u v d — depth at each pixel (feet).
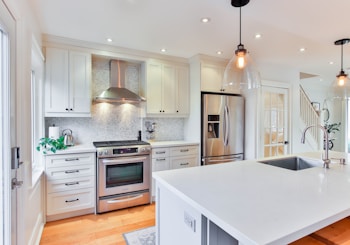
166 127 13.21
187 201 3.99
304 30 7.04
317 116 17.02
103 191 9.49
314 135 16.57
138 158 10.24
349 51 10.78
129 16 7.46
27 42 6.16
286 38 9.32
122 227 8.29
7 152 4.53
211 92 12.37
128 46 10.62
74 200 8.98
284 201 3.82
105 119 11.64
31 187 6.26
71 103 9.74
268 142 13.56
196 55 12.01
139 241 7.34
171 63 12.26
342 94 8.86
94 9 6.99
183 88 12.63
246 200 3.85
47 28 8.52
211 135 12.31
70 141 10.03
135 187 10.27
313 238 4.04
